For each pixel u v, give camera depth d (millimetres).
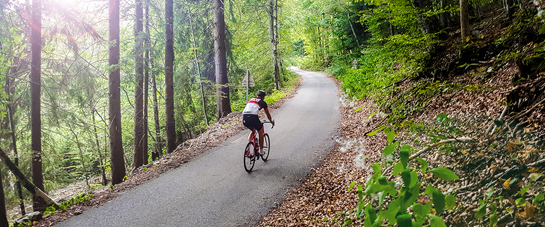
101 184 16500
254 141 7168
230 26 23078
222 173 7016
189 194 5914
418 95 7961
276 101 19203
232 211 5098
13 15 7699
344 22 26797
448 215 2928
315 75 36906
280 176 6562
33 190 5621
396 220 1073
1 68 6996
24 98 9359
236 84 20281
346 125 10891
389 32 18031
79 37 8930
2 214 4719
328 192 5336
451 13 10109
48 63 8867
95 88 9883
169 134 13539
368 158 6445
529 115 3797
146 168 7965
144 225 4758
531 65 4371
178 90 16438
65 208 5406
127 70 12398
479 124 4656
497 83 5816
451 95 6855
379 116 9578
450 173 1024
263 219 4758
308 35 43875
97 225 4793
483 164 3457
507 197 2695
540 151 3045
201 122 18219
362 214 3605
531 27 5793
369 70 16984
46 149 10359
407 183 1063
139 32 12836
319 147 8562
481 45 7383
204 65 18281
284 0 26609
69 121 10180
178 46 16891
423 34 8883
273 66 25297
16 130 9812
